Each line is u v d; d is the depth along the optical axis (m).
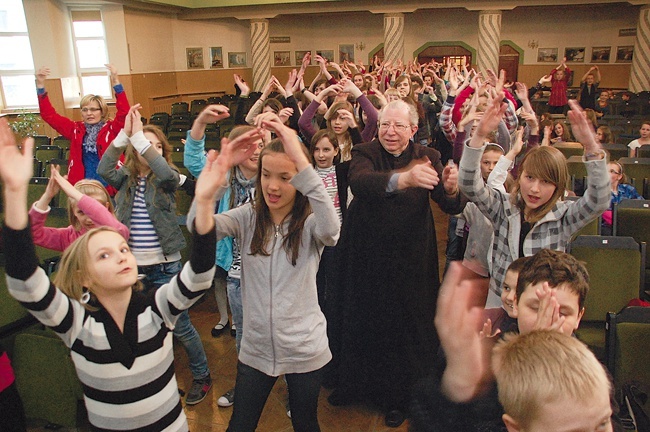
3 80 10.80
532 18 15.94
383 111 2.37
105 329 1.46
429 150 2.39
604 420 0.93
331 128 3.28
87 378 1.48
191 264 1.47
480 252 2.61
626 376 2.06
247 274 1.79
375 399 2.62
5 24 10.72
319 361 1.81
